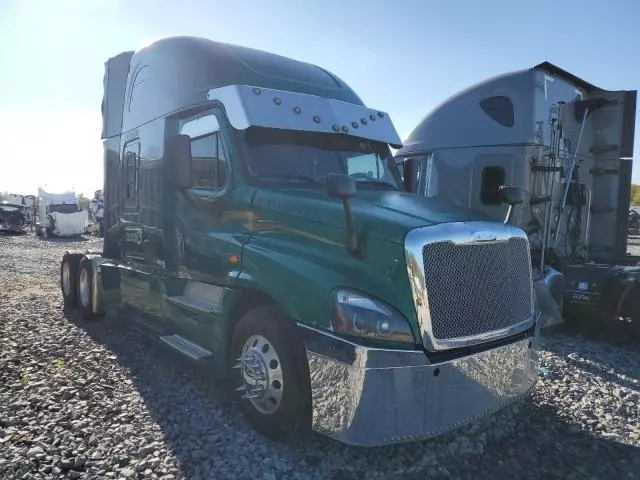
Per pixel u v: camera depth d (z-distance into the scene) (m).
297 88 5.41
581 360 6.27
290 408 3.85
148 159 6.17
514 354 4.06
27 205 38.56
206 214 5.02
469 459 3.87
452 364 3.60
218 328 4.60
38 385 4.98
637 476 3.68
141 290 6.37
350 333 3.48
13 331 7.09
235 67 5.30
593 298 7.26
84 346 6.48
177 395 4.86
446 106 9.62
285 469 3.62
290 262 3.95
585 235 9.53
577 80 9.16
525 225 8.43
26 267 15.62
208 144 5.07
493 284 3.93
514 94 8.62
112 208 7.45
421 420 3.48
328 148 5.12
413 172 6.18
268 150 4.82
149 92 6.23
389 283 3.57
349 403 3.42
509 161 8.60
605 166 9.69
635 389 5.35
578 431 4.35
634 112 9.22
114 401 4.68
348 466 3.68
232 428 4.21
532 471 3.72
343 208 3.96
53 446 3.79
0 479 3.34
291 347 3.87
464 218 3.97
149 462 3.62
